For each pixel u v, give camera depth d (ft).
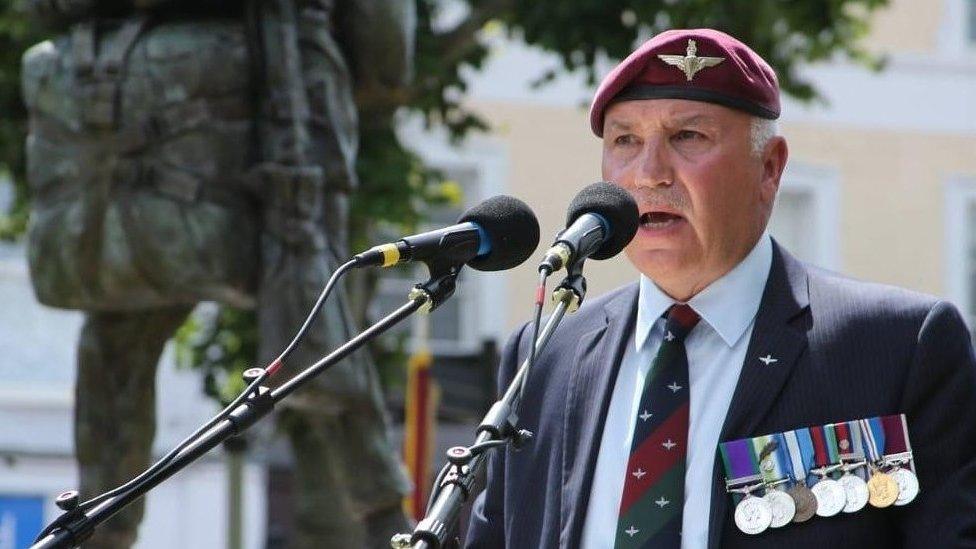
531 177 148.36
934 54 160.76
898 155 159.74
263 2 49.42
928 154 160.35
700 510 31.83
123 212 49.08
